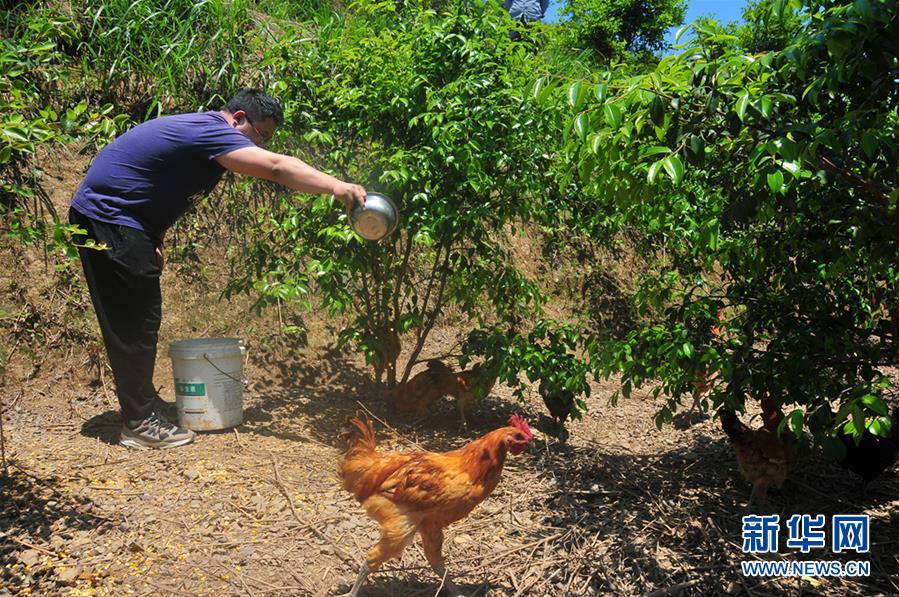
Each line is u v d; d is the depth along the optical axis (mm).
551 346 5516
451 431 5953
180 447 4938
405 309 7699
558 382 5320
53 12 5625
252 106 4723
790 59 2650
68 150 6520
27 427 5148
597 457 5473
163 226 4824
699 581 3625
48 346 5840
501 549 3865
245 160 4410
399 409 5969
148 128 4590
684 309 4578
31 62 3650
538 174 5449
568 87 2934
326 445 5316
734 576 3682
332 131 5469
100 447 4871
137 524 3820
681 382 4254
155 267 4754
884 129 3172
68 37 3963
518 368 5391
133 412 4852
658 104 2729
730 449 5773
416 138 5445
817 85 2730
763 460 4324
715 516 4395
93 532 3693
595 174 3291
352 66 5574
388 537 3057
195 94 7270
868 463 4473
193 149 4520
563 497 4570
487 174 5215
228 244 7000
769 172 2725
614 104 2766
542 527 4145
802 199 3445
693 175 3641
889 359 3893
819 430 3293
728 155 3266
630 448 5918
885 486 4961
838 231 3744
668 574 3682
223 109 4789
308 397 6438
